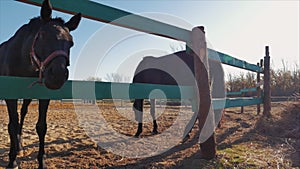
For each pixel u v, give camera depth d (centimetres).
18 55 232
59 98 200
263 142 382
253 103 604
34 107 1373
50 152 337
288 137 423
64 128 573
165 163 279
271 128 478
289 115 561
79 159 304
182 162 280
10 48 242
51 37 181
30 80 187
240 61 521
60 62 172
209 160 278
